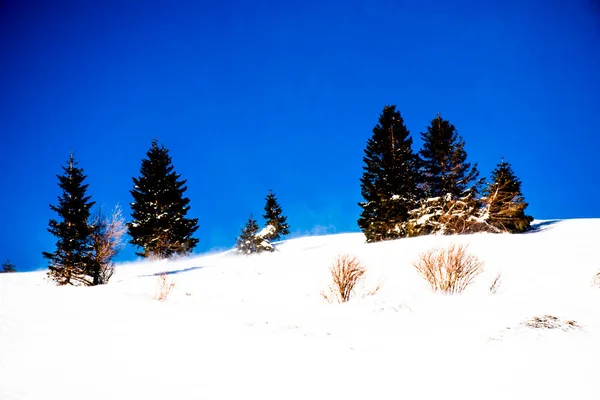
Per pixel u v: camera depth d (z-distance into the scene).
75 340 3.12
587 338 2.85
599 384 2.07
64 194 19.02
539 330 3.06
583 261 6.81
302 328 3.67
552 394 1.99
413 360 2.61
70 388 2.18
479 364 2.45
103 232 11.23
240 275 8.72
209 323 3.91
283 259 11.46
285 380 2.31
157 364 2.61
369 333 3.43
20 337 3.12
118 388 2.19
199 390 2.17
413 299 4.80
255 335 3.41
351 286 5.63
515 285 5.54
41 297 4.97
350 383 2.25
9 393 2.09
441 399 2.00
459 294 5.15
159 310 4.61
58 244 12.02
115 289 6.55
